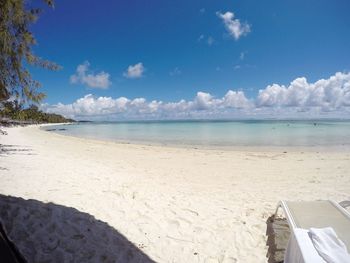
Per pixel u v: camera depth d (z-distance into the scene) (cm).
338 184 865
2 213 481
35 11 984
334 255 299
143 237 468
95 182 775
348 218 396
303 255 306
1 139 2231
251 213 589
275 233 488
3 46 903
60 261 377
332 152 1653
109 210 568
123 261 390
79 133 4478
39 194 618
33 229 446
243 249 443
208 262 407
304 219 394
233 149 1873
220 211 598
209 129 5159
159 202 641
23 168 901
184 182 877
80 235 446
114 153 1617
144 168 1120
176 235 483
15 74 1010
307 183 880
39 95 1097
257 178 955
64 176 821
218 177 969
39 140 2461
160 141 2642
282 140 2539
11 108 1117
